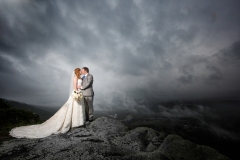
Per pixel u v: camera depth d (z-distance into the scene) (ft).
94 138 13.35
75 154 9.57
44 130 16.02
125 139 13.20
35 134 15.37
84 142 11.77
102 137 13.64
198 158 9.64
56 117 16.83
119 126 17.06
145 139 13.41
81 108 17.70
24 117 27.40
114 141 12.73
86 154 9.52
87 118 20.35
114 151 10.42
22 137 14.80
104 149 10.49
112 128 16.28
